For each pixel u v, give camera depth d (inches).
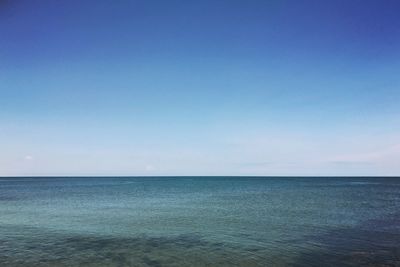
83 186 4975.4
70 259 760.3
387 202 2057.1
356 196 2598.4
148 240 956.6
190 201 2231.8
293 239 963.3
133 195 2898.6
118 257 776.9
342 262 733.9
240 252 820.6
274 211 1611.7
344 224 1218.0
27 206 1882.4
